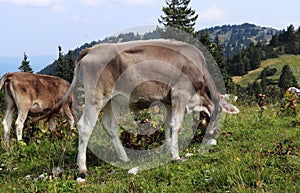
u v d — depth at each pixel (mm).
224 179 4887
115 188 5285
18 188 5949
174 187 5082
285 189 4453
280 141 6875
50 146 8188
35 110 10188
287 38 125188
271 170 4984
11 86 9781
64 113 10742
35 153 8039
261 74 92125
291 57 109750
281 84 72000
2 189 6027
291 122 8492
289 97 9883
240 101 13070
